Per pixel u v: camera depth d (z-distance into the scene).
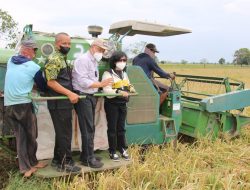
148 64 6.82
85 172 5.02
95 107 5.52
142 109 6.24
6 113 4.84
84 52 5.57
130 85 5.59
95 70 5.09
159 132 6.47
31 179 4.79
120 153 5.68
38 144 5.20
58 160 5.01
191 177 5.18
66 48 4.73
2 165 5.78
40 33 5.43
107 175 5.06
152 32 6.98
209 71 44.66
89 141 5.14
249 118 8.14
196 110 7.47
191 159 6.15
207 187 4.97
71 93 4.70
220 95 7.50
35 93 5.04
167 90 6.86
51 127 5.26
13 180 4.76
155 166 5.49
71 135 4.97
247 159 6.50
